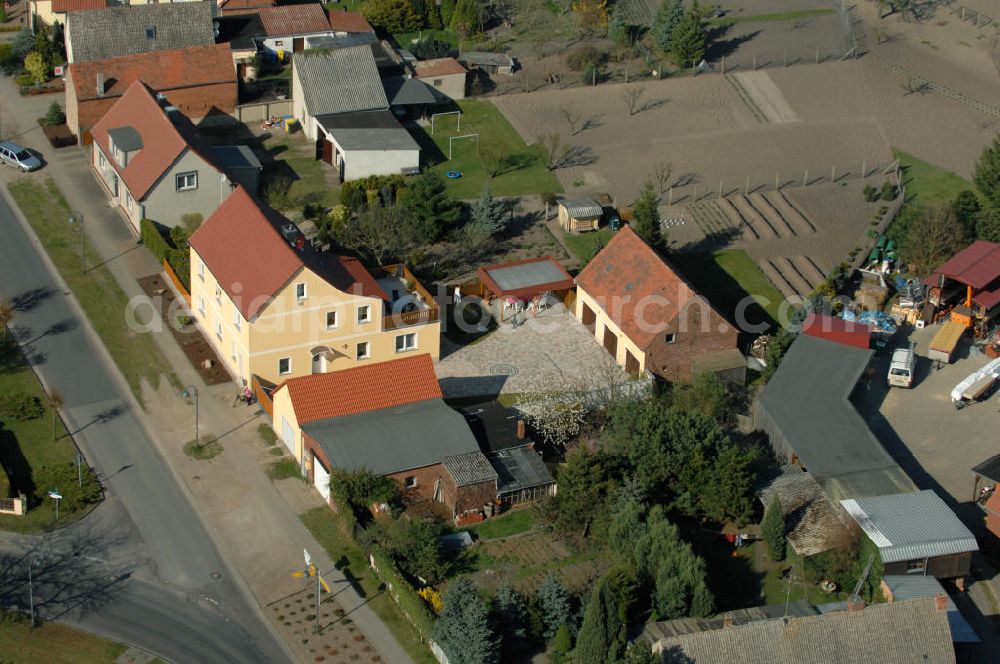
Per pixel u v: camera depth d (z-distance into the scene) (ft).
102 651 243.81
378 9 501.15
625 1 538.06
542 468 285.84
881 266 383.86
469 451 283.18
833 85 485.56
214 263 317.22
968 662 252.83
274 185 388.37
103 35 435.53
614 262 342.03
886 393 334.65
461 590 242.78
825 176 429.79
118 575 260.62
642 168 426.92
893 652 232.53
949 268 360.07
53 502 276.82
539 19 522.47
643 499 273.13
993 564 279.69
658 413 289.53
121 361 321.32
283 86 453.58
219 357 326.24
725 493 272.51
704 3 541.34
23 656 242.17
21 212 377.71
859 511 275.18
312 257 317.63
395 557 263.29
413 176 408.87
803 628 232.12
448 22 513.86
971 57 509.76
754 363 337.11
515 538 274.16
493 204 378.73
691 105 466.70
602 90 472.85
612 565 262.06
